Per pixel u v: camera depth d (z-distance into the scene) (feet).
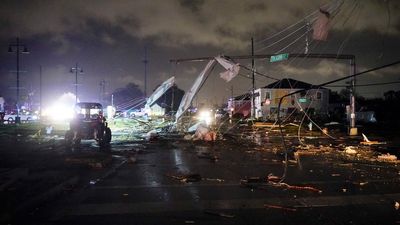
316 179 41.50
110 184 38.27
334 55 92.68
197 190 35.50
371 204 30.42
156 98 126.00
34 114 228.43
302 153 67.56
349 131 116.57
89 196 32.99
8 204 28.91
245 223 25.21
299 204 30.30
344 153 67.77
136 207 29.27
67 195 33.37
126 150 71.72
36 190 33.96
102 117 79.61
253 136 109.40
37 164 50.26
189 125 120.88
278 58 89.97
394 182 39.78
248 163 54.29
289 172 46.42
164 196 32.99
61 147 74.18
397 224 25.11
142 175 43.68
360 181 40.34
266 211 28.22
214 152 68.95
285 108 243.60
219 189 35.96
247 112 247.29
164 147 78.64
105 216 26.84
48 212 27.94
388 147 76.54
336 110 242.37
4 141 85.35
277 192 34.65
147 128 144.15
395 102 194.49
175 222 25.44
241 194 33.78
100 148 75.77
